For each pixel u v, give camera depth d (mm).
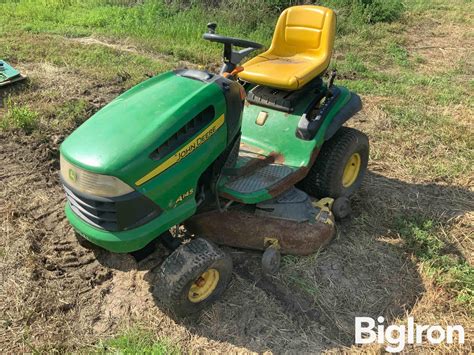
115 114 2625
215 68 6703
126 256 3283
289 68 3562
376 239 3557
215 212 3186
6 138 4645
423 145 4844
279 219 3172
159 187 2488
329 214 3316
